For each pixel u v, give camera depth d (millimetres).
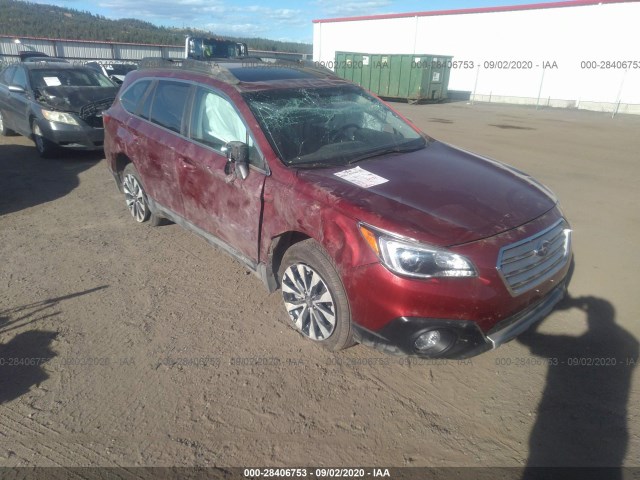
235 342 3223
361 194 2797
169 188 4250
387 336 2594
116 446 2406
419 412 2627
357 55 24078
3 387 2797
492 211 2744
